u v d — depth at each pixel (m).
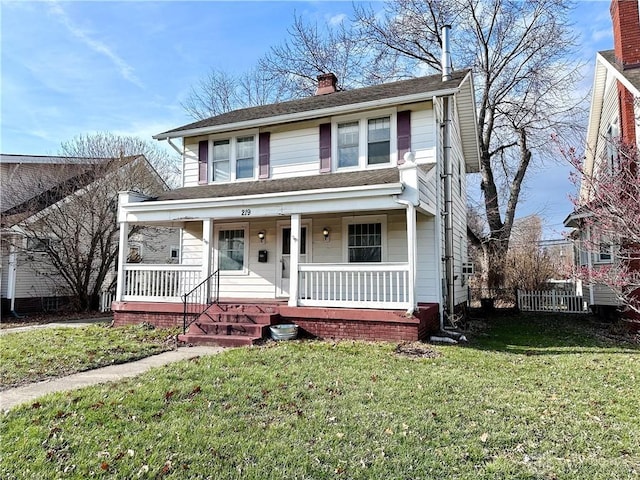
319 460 3.36
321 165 11.25
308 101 12.91
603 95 13.30
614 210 7.74
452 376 5.75
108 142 18.97
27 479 3.11
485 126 20.03
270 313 9.02
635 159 8.59
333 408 4.49
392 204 8.32
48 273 16.31
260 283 11.87
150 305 10.34
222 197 9.71
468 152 15.58
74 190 15.84
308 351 7.32
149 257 19.86
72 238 15.81
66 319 13.96
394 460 3.35
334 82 14.27
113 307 10.72
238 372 5.89
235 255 12.22
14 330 10.77
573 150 9.73
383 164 10.70
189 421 4.12
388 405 4.57
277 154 11.91
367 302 8.56
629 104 10.48
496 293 16.36
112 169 16.64
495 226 19.00
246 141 12.42
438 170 10.30
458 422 4.12
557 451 3.52
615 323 11.84
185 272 10.50
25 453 3.49
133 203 10.59
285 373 5.83
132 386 5.25
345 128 11.23
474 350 7.68
